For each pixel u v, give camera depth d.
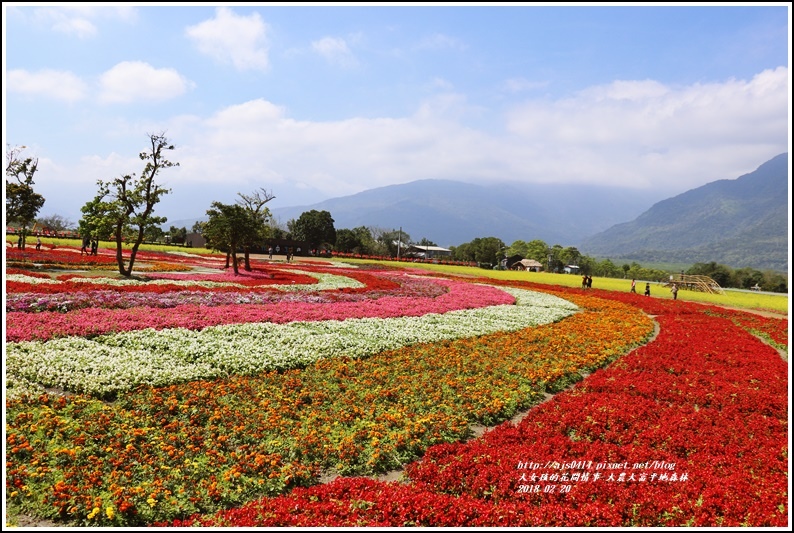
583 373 15.98
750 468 9.13
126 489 7.56
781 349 21.59
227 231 39.31
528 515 7.26
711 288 56.34
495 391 13.15
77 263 36.38
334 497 7.76
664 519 7.35
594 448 9.66
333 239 116.81
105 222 30.80
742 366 17.12
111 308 19.69
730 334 23.47
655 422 11.34
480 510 7.33
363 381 13.32
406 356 16.11
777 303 42.94
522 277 67.81
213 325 18.19
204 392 11.41
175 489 7.80
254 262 58.62
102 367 12.25
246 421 10.15
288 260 68.12
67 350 13.34
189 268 42.12
